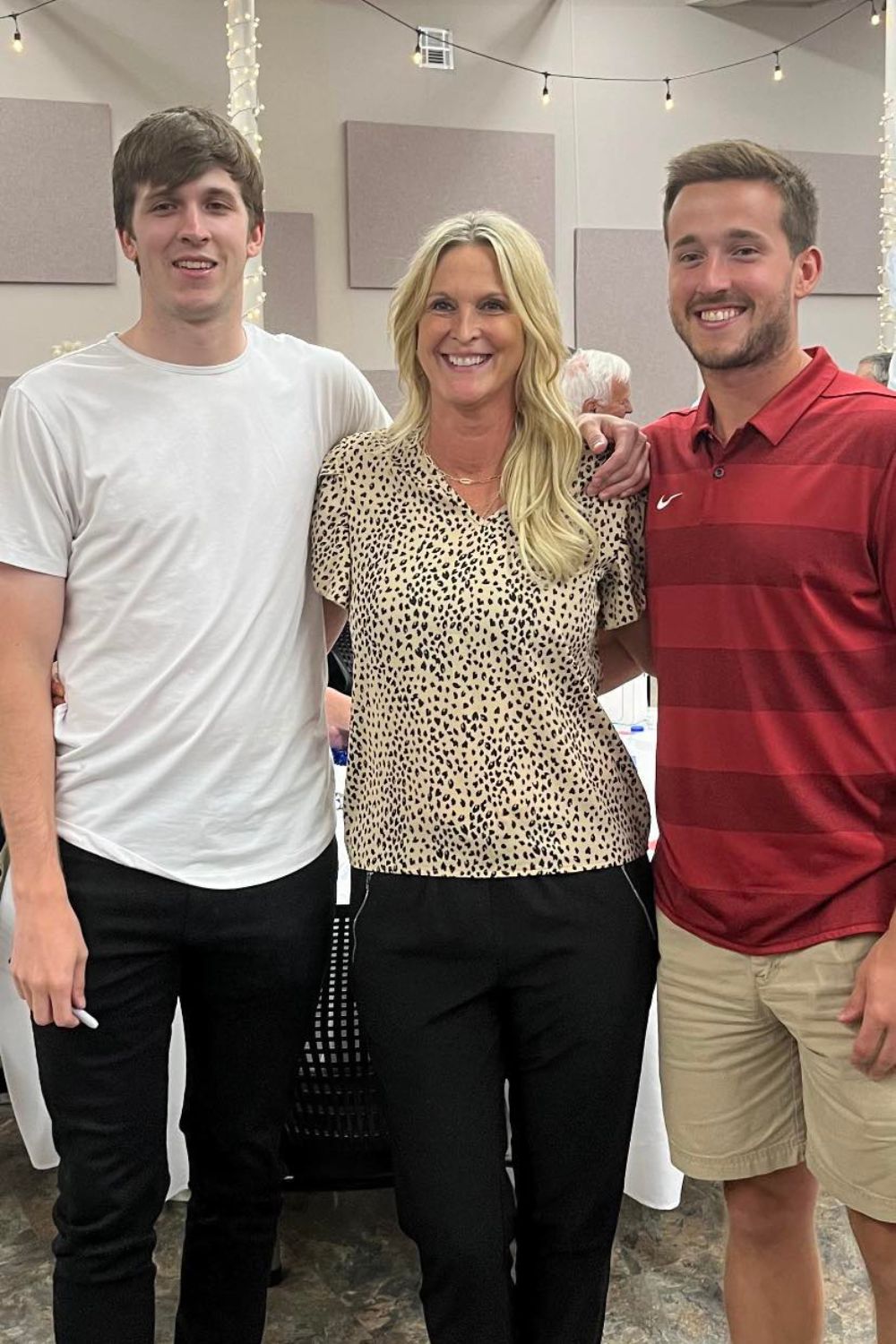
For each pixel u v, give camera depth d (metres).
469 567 1.47
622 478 1.54
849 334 6.68
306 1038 1.67
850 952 1.44
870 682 1.43
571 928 1.47
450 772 1.47
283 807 1.57
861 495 1.39
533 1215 1.58
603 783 1.53
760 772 1.46
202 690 1.50
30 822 1.48
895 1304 1.52
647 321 6.25
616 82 6.09
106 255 5.41
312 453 1.60
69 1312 1.55
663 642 1.53
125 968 1.51
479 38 5.85
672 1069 1.61
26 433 1.46
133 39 5.34
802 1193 1.67
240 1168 1.66
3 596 1.48
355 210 5.73
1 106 5.16
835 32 6.37
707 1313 2.06
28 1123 2.16
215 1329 1.71
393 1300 2.11
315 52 5.62
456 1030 1.50
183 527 1.49
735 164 1.41
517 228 1.52
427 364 1.53
